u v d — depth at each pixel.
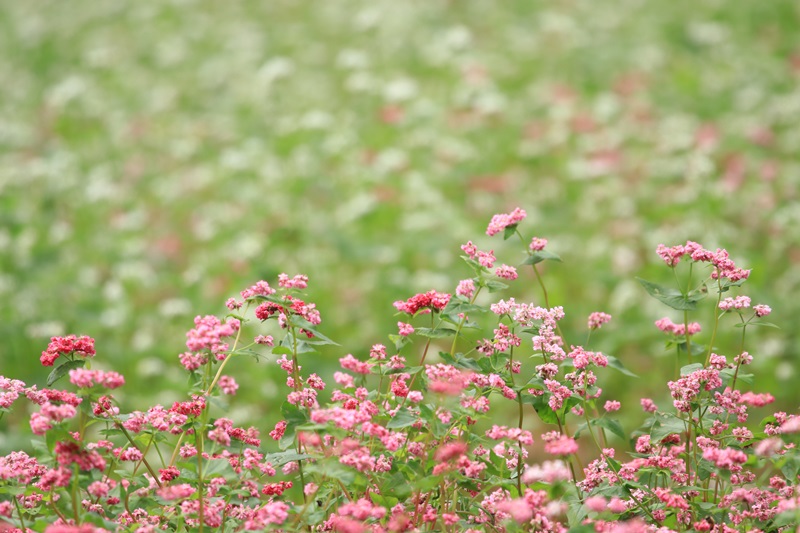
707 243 9.55
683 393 3.77
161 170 12.84
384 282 9.27
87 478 3.35
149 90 15.56
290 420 3.56
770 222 10.12
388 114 13.09
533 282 9.33
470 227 10.55
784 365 7.36
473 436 3.66
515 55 15.84
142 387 8.00
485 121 13.38
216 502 3.47
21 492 3.43
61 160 12.47
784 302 8.39
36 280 9.48
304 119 12.95
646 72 14.77
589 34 16.58
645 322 8.45
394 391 3.80
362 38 16.83
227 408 3.33
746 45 15.66
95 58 16.39
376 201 10.89
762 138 12.15
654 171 11.61
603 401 7.55
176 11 19.12
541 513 3.32
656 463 3.74
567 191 11.52
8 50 18.02
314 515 3.43
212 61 16.38
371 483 3.67
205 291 9.51
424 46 16.02
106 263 10.38
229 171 12.24
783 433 3.59
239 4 19.31
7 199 10.91
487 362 3.86
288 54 16.39
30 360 8.06
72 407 3.25
